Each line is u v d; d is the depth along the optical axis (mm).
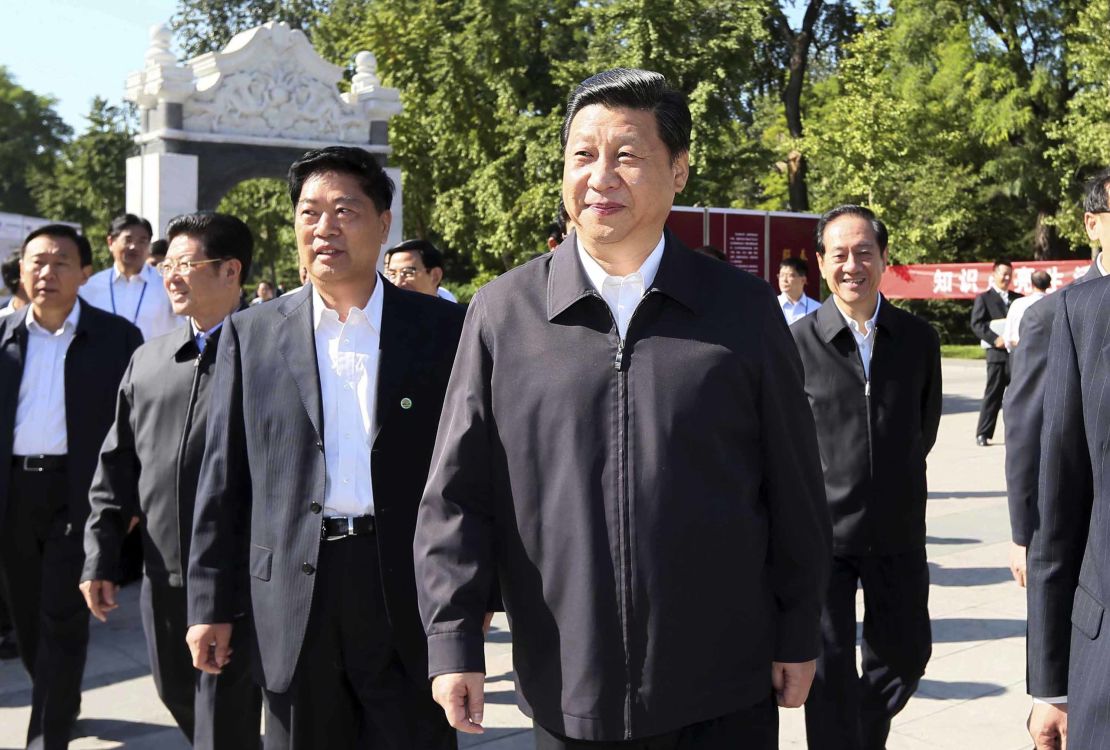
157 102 14531
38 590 4457
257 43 14844
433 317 2941
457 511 2211
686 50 23016
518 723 4520
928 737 4254
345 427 2820
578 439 2117
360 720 2871
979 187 32469
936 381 3947
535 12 27125
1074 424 2229
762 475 2211
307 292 2947
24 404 4426
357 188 2826
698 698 2098
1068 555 2275
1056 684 2271
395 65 27078
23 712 4855
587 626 2086
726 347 2131
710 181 23188
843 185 26641
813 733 3721
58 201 46875
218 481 2926
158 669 3629
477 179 25359
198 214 3627
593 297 2156
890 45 26641
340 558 2770
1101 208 3250
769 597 2209
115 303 7020
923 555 3859
